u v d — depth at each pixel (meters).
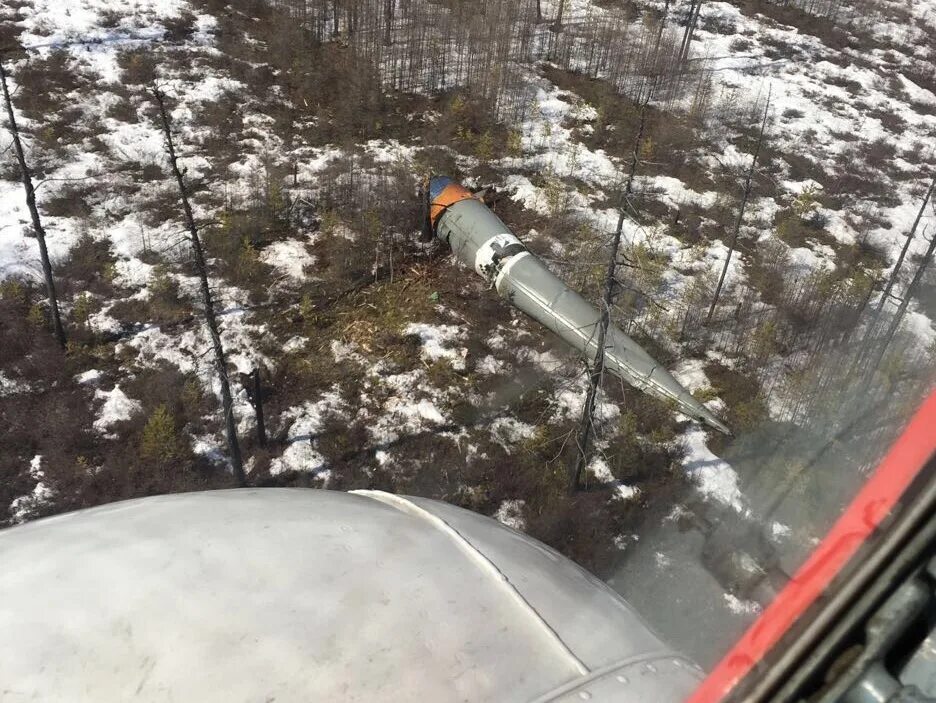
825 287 27.20
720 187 33.44
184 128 33.25
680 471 21.11
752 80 43.03
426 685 4.62
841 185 34.66
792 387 23.27
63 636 4.68
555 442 21.69
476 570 5.91
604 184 32.72
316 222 29.30
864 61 47.22
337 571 5.44
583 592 6.38
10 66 35.00
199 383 22.70
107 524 6.03
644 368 22.89
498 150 34.16
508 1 43.81
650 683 5.07
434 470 20.88
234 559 5.43
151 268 26.33
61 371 22.53
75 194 28.67
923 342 24.27
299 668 4.55
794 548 17.62
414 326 25.36
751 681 2.21
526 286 25.14
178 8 42.00
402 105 36.72
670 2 50.28
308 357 24.08
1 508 19.03
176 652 4.58
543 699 4.75
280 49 38.78
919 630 1.99
